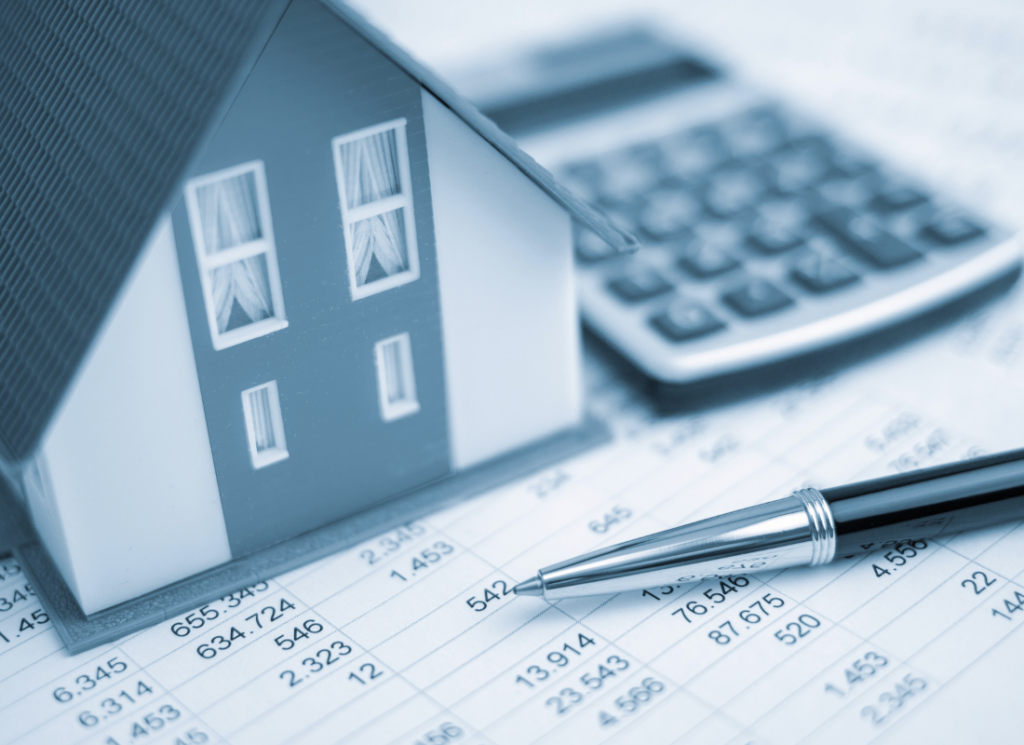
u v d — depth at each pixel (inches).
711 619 15.3
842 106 27.5
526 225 16.9
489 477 18.2
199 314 14.5
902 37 30.6
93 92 14.4
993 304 21.1
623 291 20.6
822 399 19.5
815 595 15.6
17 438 13.6
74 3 15.5
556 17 30.9
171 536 15.8
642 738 13.6
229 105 13.1
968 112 26.9
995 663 14.3
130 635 15.5
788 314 19.7
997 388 19.3
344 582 16.3
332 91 14.2
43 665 15.1
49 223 14.2
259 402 15.9
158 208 12.6
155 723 14.1
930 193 22.9
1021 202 23.3
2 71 16.5
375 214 15.4
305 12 13.4
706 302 20.4
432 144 15.4
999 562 15.9
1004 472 16.0
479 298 17.1
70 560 15.1
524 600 15.8
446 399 17.5
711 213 22.9
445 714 14.1
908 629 14.9
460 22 30.6
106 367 14.2
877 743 13.3
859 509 15.6
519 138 25.6
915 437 18.4
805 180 23.8
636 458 18.5
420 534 17.2
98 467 14.7
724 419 19.3
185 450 15.3
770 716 13.8
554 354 18.3
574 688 14.4
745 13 32.2
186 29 13.3
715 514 17.2
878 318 19.7
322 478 16.9
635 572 15.2
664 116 26.4
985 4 31.9
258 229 14.6
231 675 14.8
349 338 16.1
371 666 14.9
